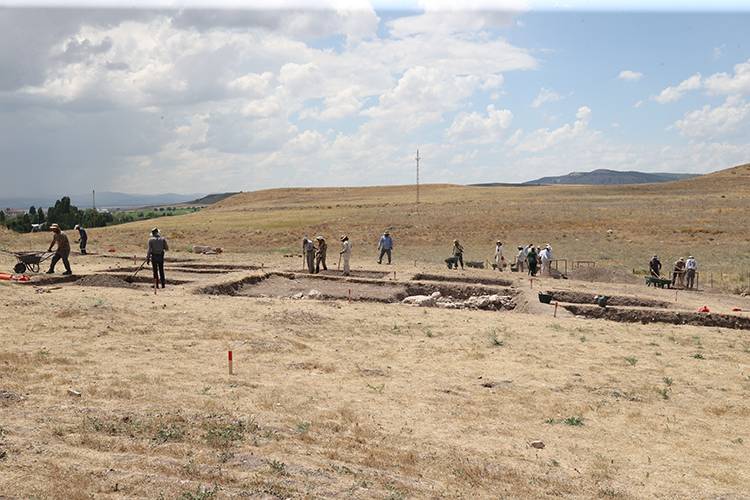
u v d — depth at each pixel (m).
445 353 14.68
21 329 13.68
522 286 27.62
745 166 153.12
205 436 7.81
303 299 22.75
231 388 10.50
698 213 74.50
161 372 11.17
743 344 17.30
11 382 9.52
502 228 65.94
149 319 16.02
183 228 70.19
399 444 8.59
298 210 101.50
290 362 12.80
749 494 7.67
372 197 140.00
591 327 19.05
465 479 7.48
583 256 49.25
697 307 23.95
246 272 28.45
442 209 87.00
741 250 51.28
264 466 6.98
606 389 12.15
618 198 102.44
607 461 8.62
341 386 11.38
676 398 11.88
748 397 12.06
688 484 7.91
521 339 16.58
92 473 6.30
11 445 6.74
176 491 6.05
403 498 6.57
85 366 11.11
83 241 37.50
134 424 7.99
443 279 29.88
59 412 8.18
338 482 6.76
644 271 39.78
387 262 38.25
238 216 91.62
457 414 10.22
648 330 18.91
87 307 16.20
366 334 16.42
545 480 7.66
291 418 9.11
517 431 9.66
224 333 14.84
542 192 132.25
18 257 24.00
